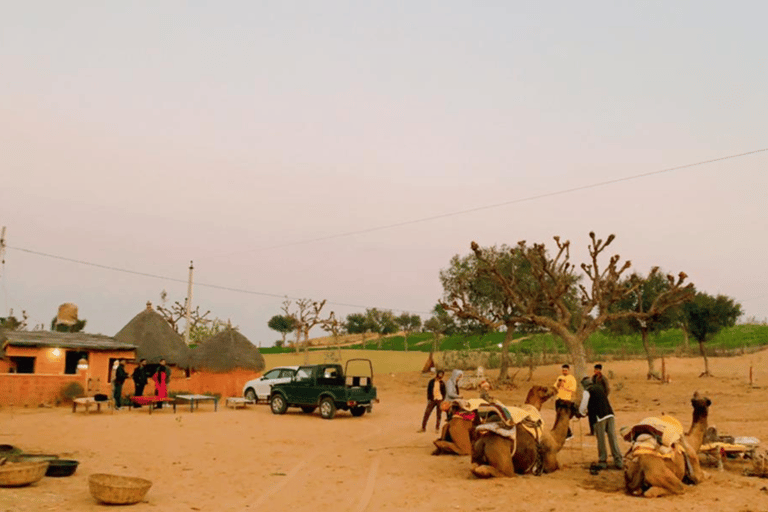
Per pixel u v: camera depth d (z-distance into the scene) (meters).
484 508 9.91
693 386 36.44
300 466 14.02
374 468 13.71
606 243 29.69
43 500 9.95
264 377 31.14
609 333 45.91
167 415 24.23
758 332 69.62
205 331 66.12
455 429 15.50
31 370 33.31
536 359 52.28
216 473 13.15
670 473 10.52
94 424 20.72
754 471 12.05
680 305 42.28
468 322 43.44
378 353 73.06
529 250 31.48
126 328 35.94
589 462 13.84
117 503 9.93
